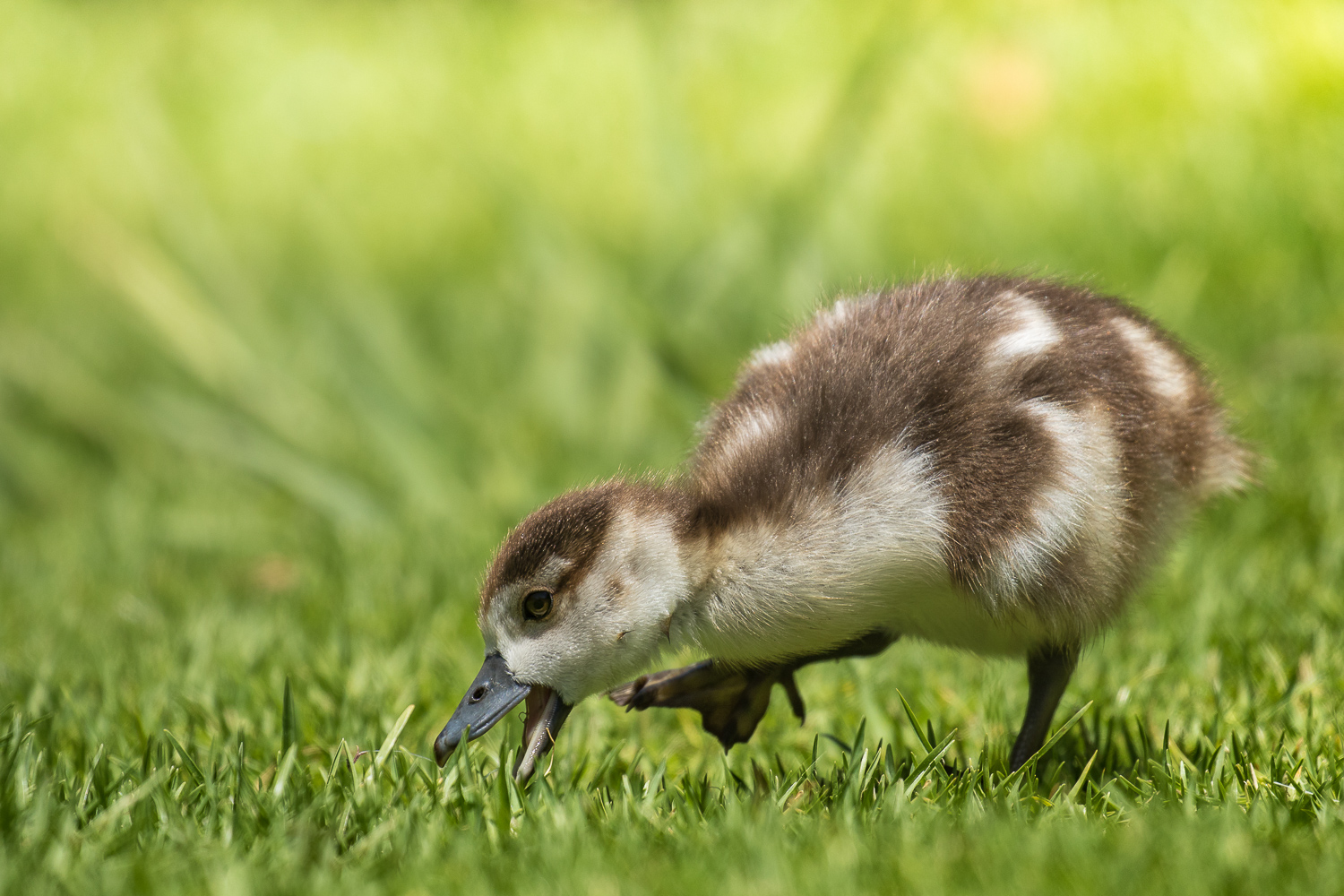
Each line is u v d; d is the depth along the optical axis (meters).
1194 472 7.76
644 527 7.01
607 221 20.45
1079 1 21.50
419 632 10.10
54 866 5.66
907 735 8.03
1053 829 5.76
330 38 27.58
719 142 21.22
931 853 5.58
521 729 8.31
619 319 15.91
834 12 23.45
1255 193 17.77
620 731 8.35
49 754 7.54
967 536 6.95
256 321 16.17
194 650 9.94
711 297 15.87
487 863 5.74
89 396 17.19
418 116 24.39
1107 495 7.08
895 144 20.36
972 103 20.62
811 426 7.29
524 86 24.88
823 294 10.59
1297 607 9.38
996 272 9.27
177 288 16.03
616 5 26.22
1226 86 19.44
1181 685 8.36
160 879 5.61
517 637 6.97
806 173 16.20
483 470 14.77
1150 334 7.97
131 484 16.12
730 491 7.21
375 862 5.79
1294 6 19.56
